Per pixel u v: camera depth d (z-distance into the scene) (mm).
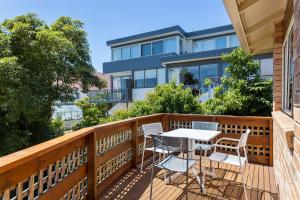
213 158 3111
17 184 1550
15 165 1367
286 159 1821
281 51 3604
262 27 3723
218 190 3105
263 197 2891
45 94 6543
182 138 2674
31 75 6340
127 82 14898
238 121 4469
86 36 8156
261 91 6012
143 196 2949
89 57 8297
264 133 4246
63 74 7020
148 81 14062
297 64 1168
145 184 3340
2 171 1261
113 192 3080
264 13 3133
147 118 4566
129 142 4004
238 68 6383
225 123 4598
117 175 3568
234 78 6477
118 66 15023
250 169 3934
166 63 12078
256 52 5430
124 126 3793
